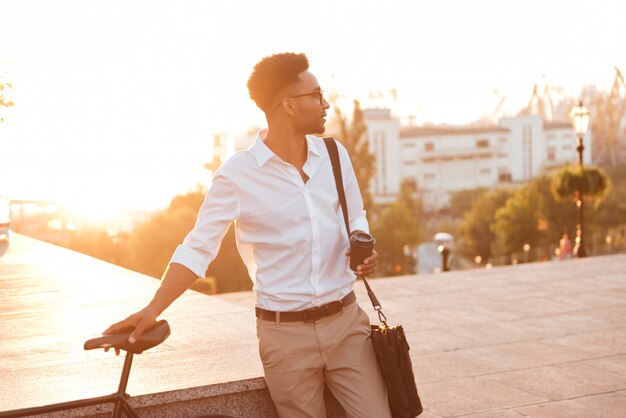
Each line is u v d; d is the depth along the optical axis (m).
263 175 2.68
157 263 47.47
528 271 11.49
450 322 8.19
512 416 5.24
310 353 2.74
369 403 2.76
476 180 192.00
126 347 2.51
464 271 11.69
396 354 2.76
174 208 51.03
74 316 4.81
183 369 3.30
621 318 8.24
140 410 2.98
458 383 6.01
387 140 183.38
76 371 3.40
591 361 6.57
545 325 7.97
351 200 2.84
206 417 2.86
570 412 5.30
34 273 6.59
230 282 44.25
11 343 4.05
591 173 17.19
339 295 2.77
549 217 68.62
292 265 2.71
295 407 2.80
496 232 75.19
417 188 186.62
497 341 7.32
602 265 11.88
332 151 2.79
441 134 190.38
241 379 3.11
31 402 2.97
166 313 4.53
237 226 2.79
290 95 2.65
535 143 194.88
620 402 5.50
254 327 4.11
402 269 76.56
